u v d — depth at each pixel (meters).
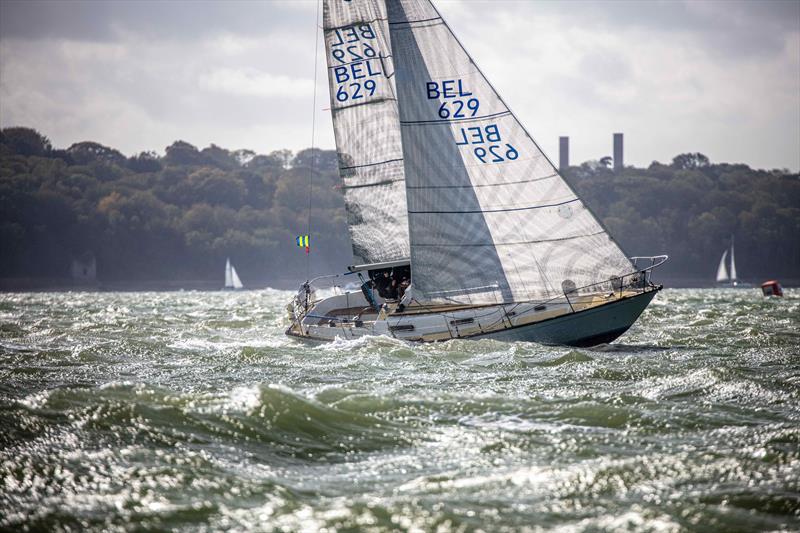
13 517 36.00
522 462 43.25
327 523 35.03
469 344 84.75
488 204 89.50
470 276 90.19
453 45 89.44
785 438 45.94
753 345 88.50
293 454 45.56
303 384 66.25
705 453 42.94
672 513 35.66
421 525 34.66
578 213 87.88
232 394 54.22
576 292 88.50
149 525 35.25
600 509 36.28
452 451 45.50
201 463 43.19
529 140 88.50
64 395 54.38
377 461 44.22
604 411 52.47
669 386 60.94
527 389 61.38
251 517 36.00
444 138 89.81
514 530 34.22
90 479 40.53
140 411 50.66
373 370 72.94
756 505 36.44
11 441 46.12
